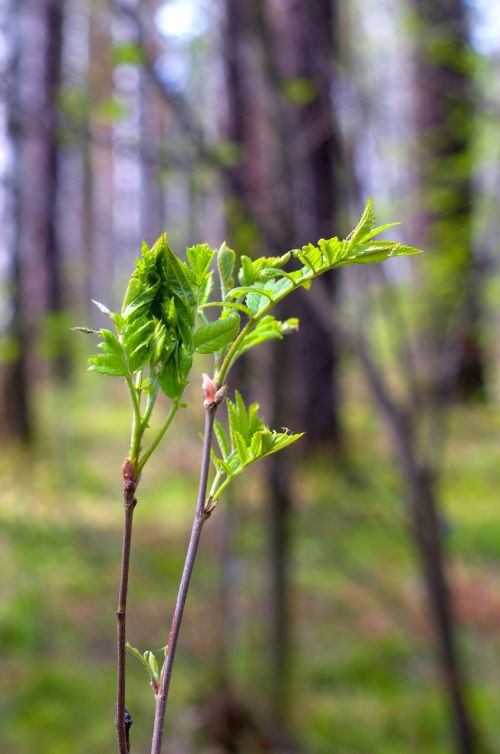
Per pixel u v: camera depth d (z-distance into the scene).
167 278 0.73
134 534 6.55
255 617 5.05
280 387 3.71
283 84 3.29
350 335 3.30
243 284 0.81
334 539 5.36
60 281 7.39
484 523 7.51
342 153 3.30
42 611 5.62
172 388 0.73
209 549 6.29
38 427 9.68
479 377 5.57
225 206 3.30
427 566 3.46
